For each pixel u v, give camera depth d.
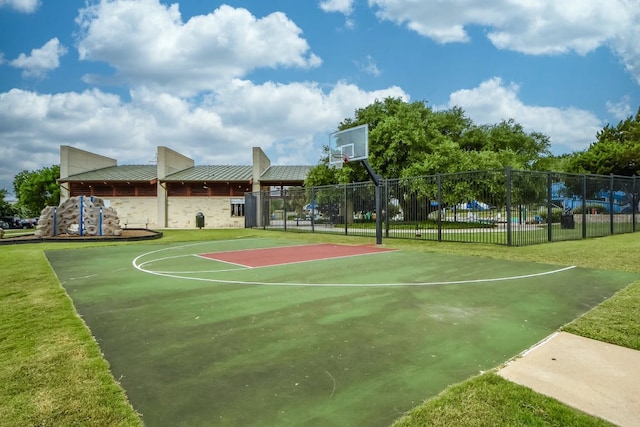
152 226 33.03
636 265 8.49
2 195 57.91
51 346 3.95
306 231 22.25
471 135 35.41
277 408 2.68
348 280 7.41
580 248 11.73
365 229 20.55
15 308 5.55
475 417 2.49
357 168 26.47
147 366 3.46
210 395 2.89
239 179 32.12
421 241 15.16
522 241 13.89
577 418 2.44
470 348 3.76
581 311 4.99
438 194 14.91
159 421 2.54
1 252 13.48
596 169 36.62
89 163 36.00
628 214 18.42
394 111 28.67
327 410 2.64
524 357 3.47
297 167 38.19
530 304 5.38
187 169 36.75
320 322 4.70
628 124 43.66
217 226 32.72
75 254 12.69
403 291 6.34
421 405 2.66
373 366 3.37
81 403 2.78
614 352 3.56
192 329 4.52
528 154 37.38
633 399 2.69
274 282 7.36
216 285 7.15
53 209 20.52
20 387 3.03
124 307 5.61
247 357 3.63
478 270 8.26
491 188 15.41
